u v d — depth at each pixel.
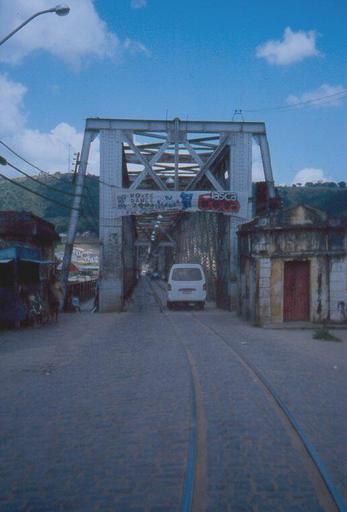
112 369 10.05
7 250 17.39
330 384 8.73
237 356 11.39
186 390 8.16
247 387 8.36
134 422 6.46
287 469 4.90
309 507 4.11
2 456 5.33
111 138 26.30
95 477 4.74
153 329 17.16
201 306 27.02
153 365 10.41
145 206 26.02
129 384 8.68
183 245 50.38
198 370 9.82
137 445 5.59
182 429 6.14
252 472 4.83
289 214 18.09
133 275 54.06
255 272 18.20
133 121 26.34
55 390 8.30
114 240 26.11
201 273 26.61
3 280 18.17
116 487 4.51
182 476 4.73
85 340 14.50
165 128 26.64
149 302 34.44
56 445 5.64
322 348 13.04
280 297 18.12
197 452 5.36
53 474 4.83
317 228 18.12
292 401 7.46
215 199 26.17
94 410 7.06
